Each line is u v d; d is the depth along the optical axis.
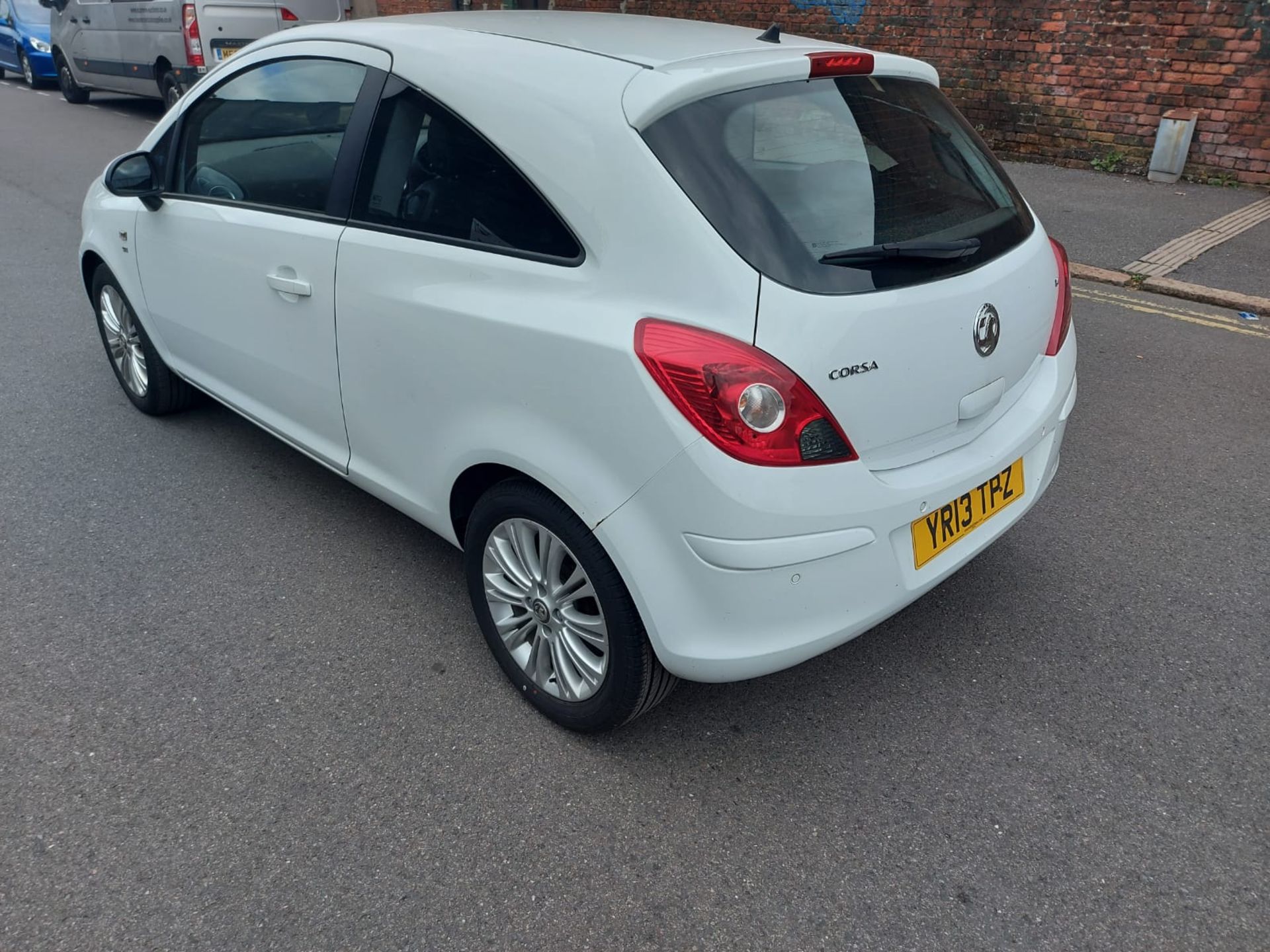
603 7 12.42
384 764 2.62
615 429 2.22
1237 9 7.94
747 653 2.26
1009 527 2.75
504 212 2.49
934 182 2.65
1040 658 3.06
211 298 3.61
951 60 9.59
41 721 2.74
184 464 4.21
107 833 2.38
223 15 11.25
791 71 2.43
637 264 2.22
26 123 13.05
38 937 2.12
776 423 2.09
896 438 2.34
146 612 3.23
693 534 2.17
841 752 2.69
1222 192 8.30
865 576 2.30
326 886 2.26
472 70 2.60
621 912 2.21
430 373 2.68
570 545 2.45
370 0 15.97
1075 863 2.35
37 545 3.60
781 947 2.13
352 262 2.88
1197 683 2.95
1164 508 3.92
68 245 7.50
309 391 3.25
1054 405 2.85
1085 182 8.70
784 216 2.21
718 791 2.55
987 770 2.63
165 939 2.12
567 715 2.68
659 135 2.22
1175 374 5.18
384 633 3.15
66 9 14.03
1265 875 2.31
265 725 2.75
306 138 3.12
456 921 2.18
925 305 2.33
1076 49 8.84
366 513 3.86
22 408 4.73
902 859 2.36
